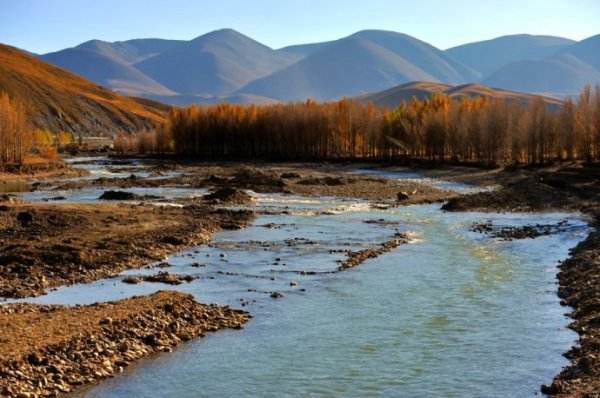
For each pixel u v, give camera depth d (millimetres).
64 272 34156
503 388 19391
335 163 138500
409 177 105688
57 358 20531
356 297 29797
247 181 87812
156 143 185750
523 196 69688
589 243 40906
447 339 23797
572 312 26766
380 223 54438
